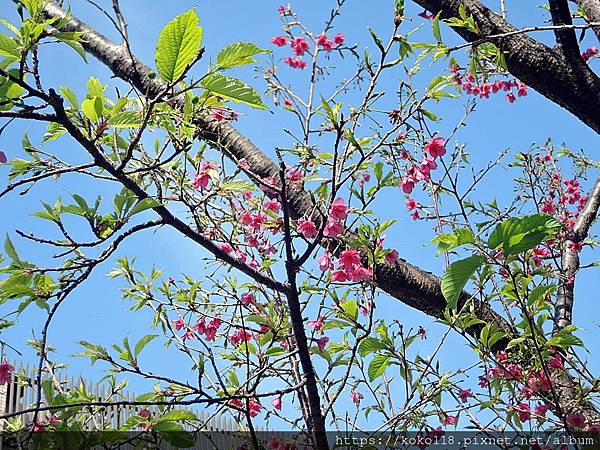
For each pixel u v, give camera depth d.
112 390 2.30
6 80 1.39
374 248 2.36
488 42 2.74
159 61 1.43
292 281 2.01
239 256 2.70
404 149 2.63
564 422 2.34
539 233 1.56
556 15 2.69
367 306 2.62
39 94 1.39
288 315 2.63
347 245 2.36
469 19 2.65
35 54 1.39
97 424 2.22
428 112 2.34
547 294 2.34
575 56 2.55
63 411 1.83
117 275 2.62
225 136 2.63
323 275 2.47
